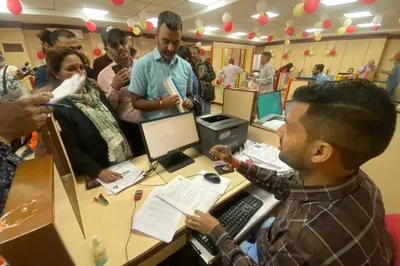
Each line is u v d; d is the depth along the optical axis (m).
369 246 0.43
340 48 6.95
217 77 5.62
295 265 0.45
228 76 4.98
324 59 7.40
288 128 0.51
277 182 0.89
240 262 0.59
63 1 3.59
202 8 4.27
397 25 5.14
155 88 1.39
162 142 1.13
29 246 0.27
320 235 0.43
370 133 0.40
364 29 6.07
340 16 4.55
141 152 1.62
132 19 4.54
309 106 0.45
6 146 0.44
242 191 1.13
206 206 0.88
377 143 0.42
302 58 8.03
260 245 0.74
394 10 3.84
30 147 0.65
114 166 1.17
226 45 7.66
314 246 0.43
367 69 5.78
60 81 1.00
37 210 0.29
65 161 0.65
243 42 9.05
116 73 1.61
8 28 4.59
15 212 0.28
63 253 0.30
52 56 0.97
